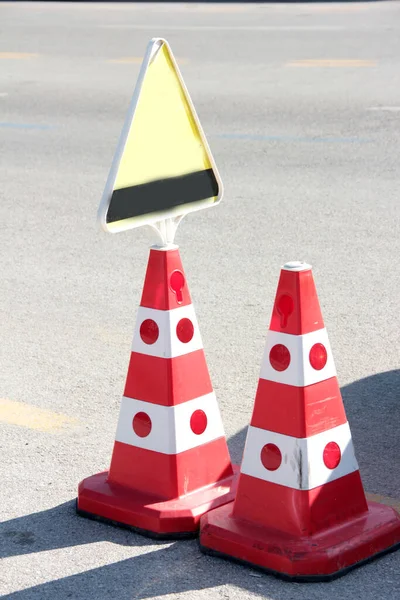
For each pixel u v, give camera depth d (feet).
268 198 32.55
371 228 29.19
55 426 17.94
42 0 95.76
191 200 14.82
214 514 14.05
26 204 33.32
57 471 16.29
